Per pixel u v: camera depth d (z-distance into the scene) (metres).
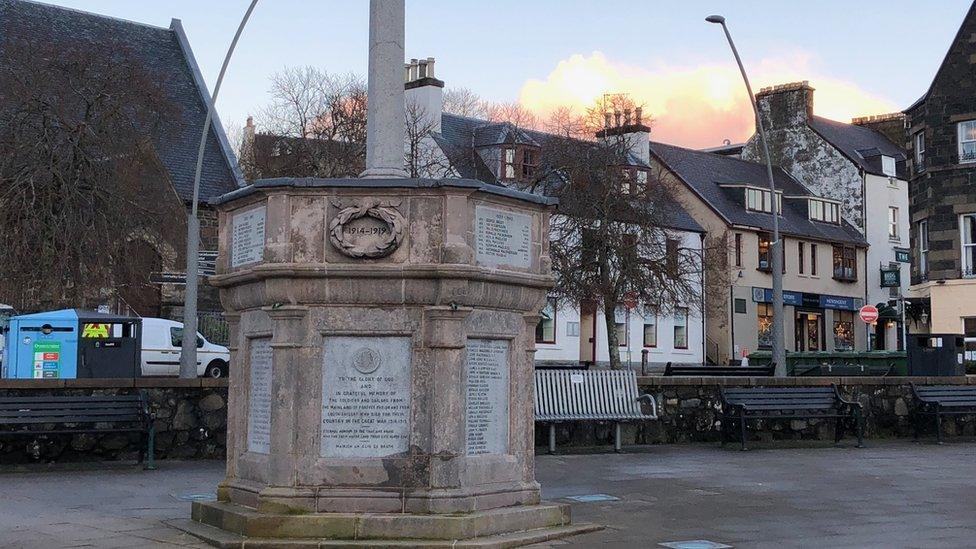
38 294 36.03
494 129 53.38
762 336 60.16
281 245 9.39
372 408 9.38
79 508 11.38
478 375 9.77
